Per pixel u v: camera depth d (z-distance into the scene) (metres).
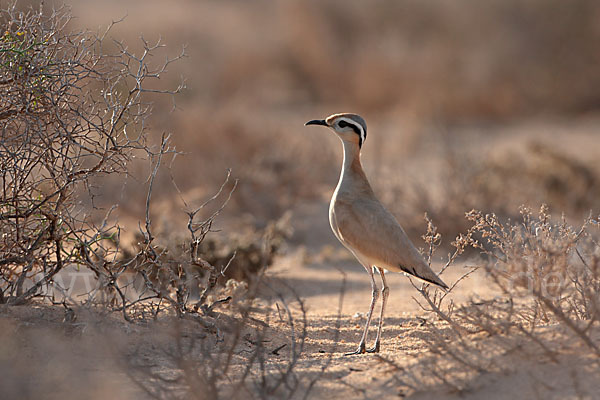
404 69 46.06
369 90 44.97
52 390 8.16
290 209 23.33
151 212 20.72
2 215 10.21
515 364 8.47
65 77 10.62
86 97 11.38
